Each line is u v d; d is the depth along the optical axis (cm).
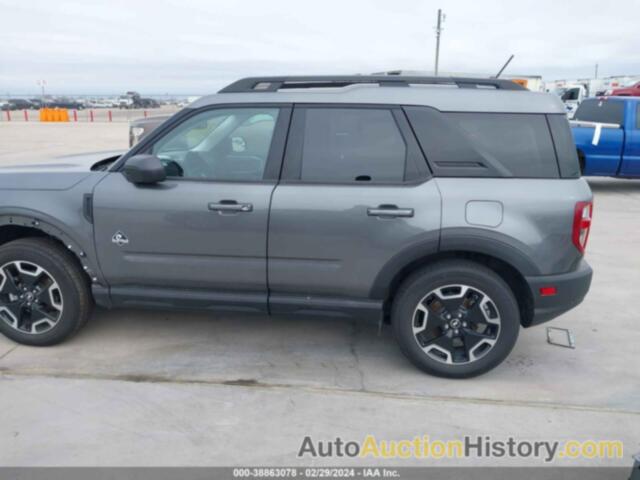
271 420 313
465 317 351
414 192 339
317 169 352
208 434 299
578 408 329
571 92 2786
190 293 372
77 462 275
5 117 4034
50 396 333
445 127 344
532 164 341
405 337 355
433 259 357
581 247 343
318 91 359
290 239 349
